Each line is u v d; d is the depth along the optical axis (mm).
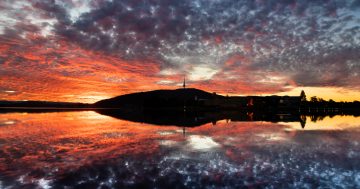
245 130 22766
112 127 25438
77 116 47656
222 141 16141
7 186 7445
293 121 35625
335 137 17844
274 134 19688
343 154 11953
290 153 12234
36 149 13086
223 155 11844
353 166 9727
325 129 23625
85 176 8453
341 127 25875
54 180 8016
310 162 10406
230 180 8125
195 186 7602
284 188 7414
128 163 10242
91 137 17875
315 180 8078
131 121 34875
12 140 16125
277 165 9953
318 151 12688
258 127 25969
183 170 9258
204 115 54438
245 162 10477
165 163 10297
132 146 14234
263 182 7930
